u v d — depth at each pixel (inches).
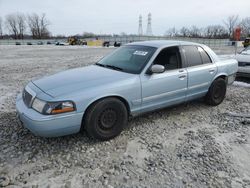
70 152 125.3
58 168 111.4
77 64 468.4
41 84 136.3
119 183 101.3
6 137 139.7
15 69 398.6
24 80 303.4
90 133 130.6
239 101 217.3
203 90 187.3
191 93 177.8
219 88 199.8
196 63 178.7
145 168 112.0
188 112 186.4
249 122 164.1
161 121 167.8
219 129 156.2
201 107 198.4
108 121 135.3
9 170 109.2
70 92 123.0
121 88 135.9
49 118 115.3
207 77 184.7
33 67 424.5
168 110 189.9
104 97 131.0
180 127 158.4
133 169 111.1
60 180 102.9
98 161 117.4
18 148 128.2
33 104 123.6
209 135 146.9
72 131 125.7
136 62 156.4
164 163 116.2
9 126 154.4
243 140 140.8
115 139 140.2
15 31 3730.3
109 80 137.3
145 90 147.0
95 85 131.0
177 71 163.5
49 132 117.7
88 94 124.9
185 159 119.9
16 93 237.8
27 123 121.6
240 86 275.6
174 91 163.6
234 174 108.1
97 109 128.5
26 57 639.1
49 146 130.8
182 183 101.7
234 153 126.0
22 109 127.1
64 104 118.6
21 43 2481.5
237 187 99.3
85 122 128.6
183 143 136.4
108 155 122.9
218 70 193.0
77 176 105.7
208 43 2068.2
